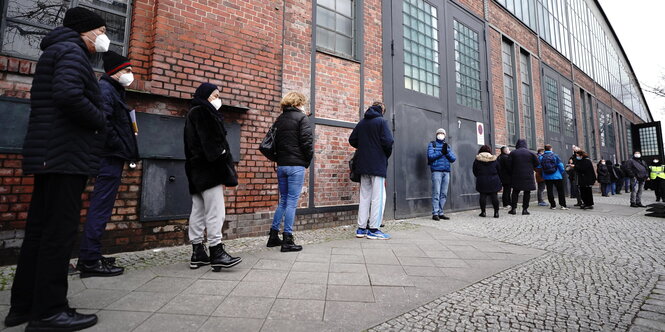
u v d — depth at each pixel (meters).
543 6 13.29
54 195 1.75
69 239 1.79
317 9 5.58
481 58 9.01
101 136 1.99
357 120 5.78
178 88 3.82
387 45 6.46
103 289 2.32
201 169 2.75
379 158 4.25
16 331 1.71
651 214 6.64
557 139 12.81
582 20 17.80
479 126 8.57
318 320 1.90
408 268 3.00
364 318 1.95
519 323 1.94
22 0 3.30
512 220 6.13
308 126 3.58
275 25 4.73
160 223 3.67
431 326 1.88
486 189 6.51
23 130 2.99
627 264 3.27
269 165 4.53
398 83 6.57
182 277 2.62
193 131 2.76
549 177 8.35
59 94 1.70
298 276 2.70
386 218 6.07
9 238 2.91
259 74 4.52
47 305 1.68
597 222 5.86
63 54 1.78
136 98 3.58
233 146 4.20
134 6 3.77
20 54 3.26
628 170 8.71
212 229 2.77
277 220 3.72
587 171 8.12
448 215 6.96
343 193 5.46
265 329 1.77
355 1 6.12
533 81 11.56
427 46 7.40
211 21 4.13
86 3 3.63
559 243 4.18
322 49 5.47
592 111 17.23
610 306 2.22
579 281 2.74
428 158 6.26
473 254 3.57
